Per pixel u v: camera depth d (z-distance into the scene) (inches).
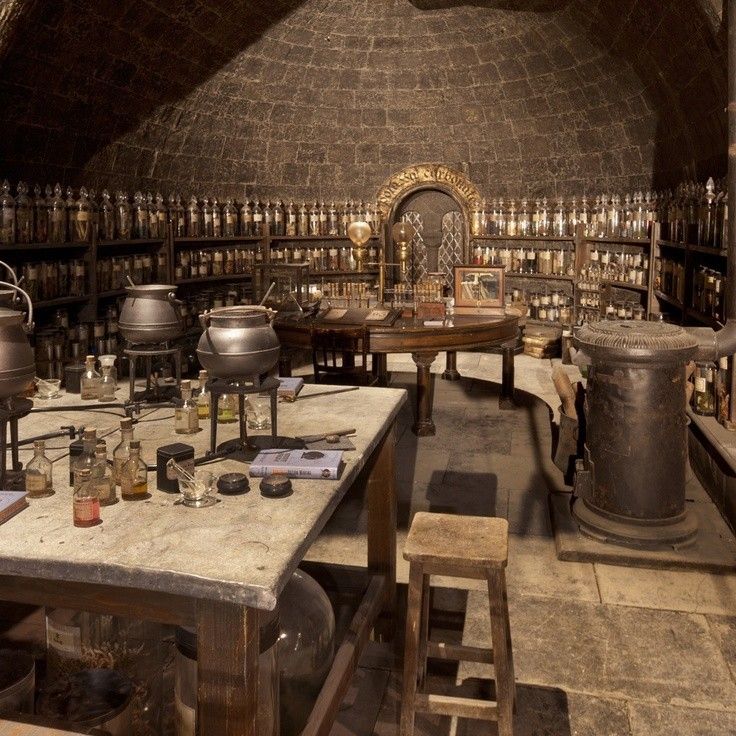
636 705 117.5
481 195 427.5
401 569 160.6
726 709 116.4
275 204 402.0
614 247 390.0
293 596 108.4
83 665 106.0
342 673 100.3
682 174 327.9
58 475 97.0
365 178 431.5
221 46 330.6
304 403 134.0
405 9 371.2
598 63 348.5
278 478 91.5
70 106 270.7
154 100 315.9
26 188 239.5
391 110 414.0
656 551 163.8
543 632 138.0
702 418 213.3
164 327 132.0
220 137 374.6
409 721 103.9
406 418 288.5
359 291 298.7
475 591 153.7
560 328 410.6
